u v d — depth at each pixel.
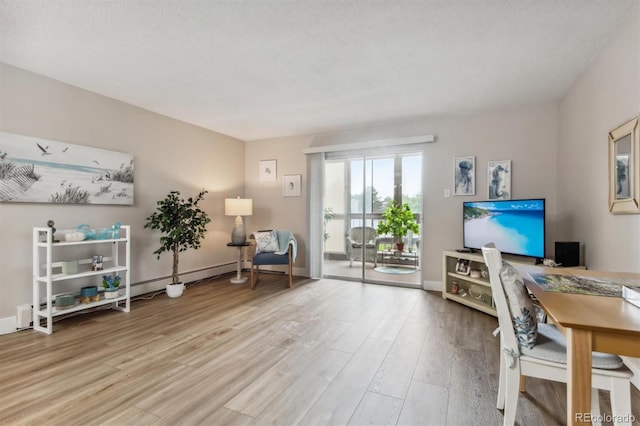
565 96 3.25
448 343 2.47
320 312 3.23
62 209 3.03
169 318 3.04
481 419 1.57
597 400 1.43
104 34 2.19
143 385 1.87
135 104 3.65
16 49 2.40
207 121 4.31
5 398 1.73
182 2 1.83
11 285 2.69
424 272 4.18
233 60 2.56
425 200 4.18
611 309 1.18
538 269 1.95
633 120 1.90
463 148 3.97
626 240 2.05
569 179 3.11
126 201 3.56
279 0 1.81
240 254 4.96
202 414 1.60
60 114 3.00
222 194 5.02
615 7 1.88
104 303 3.07
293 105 3.65
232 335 2.63
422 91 3.21
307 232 4.94
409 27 2.09
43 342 2.47
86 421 1.54
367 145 4.41
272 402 1.71
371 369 2.07
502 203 3.28
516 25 2.06
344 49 2.38
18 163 2.70
